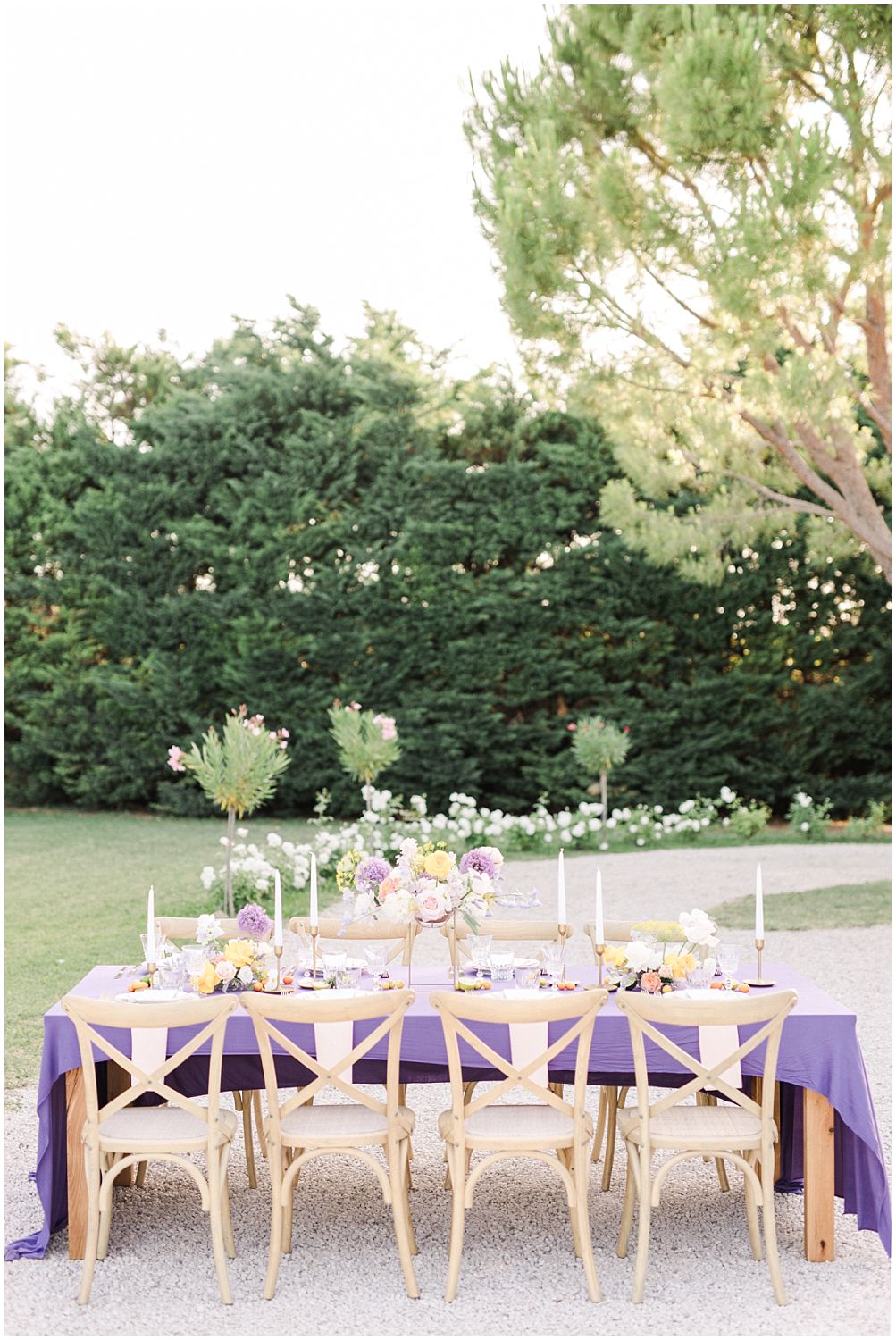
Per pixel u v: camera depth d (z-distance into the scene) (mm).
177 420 16844
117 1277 3787
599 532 16109
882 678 15719
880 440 11656
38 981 7547
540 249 8375
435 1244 4043
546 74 8914
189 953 4254
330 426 16672
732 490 11109
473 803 13078
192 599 16578
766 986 4371
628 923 4969
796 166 7277
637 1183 3902
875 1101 5223
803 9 8055
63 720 17016
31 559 17062
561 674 15945
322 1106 4043
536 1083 3725
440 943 8969
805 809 14922
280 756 9086
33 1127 5047
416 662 16219
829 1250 3891
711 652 16094
